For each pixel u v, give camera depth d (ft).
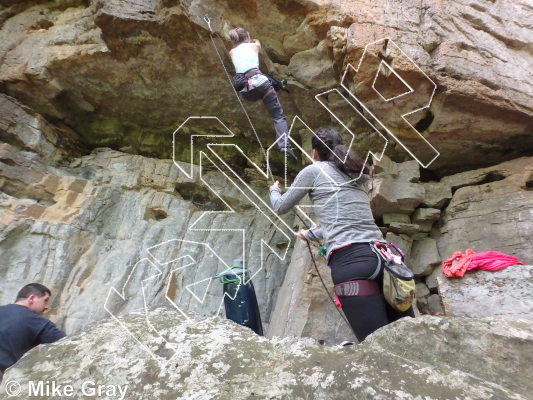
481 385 5.42
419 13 16.52
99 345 6.62
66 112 20.08
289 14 16.05
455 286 11.51
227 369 5.98
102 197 18.24
